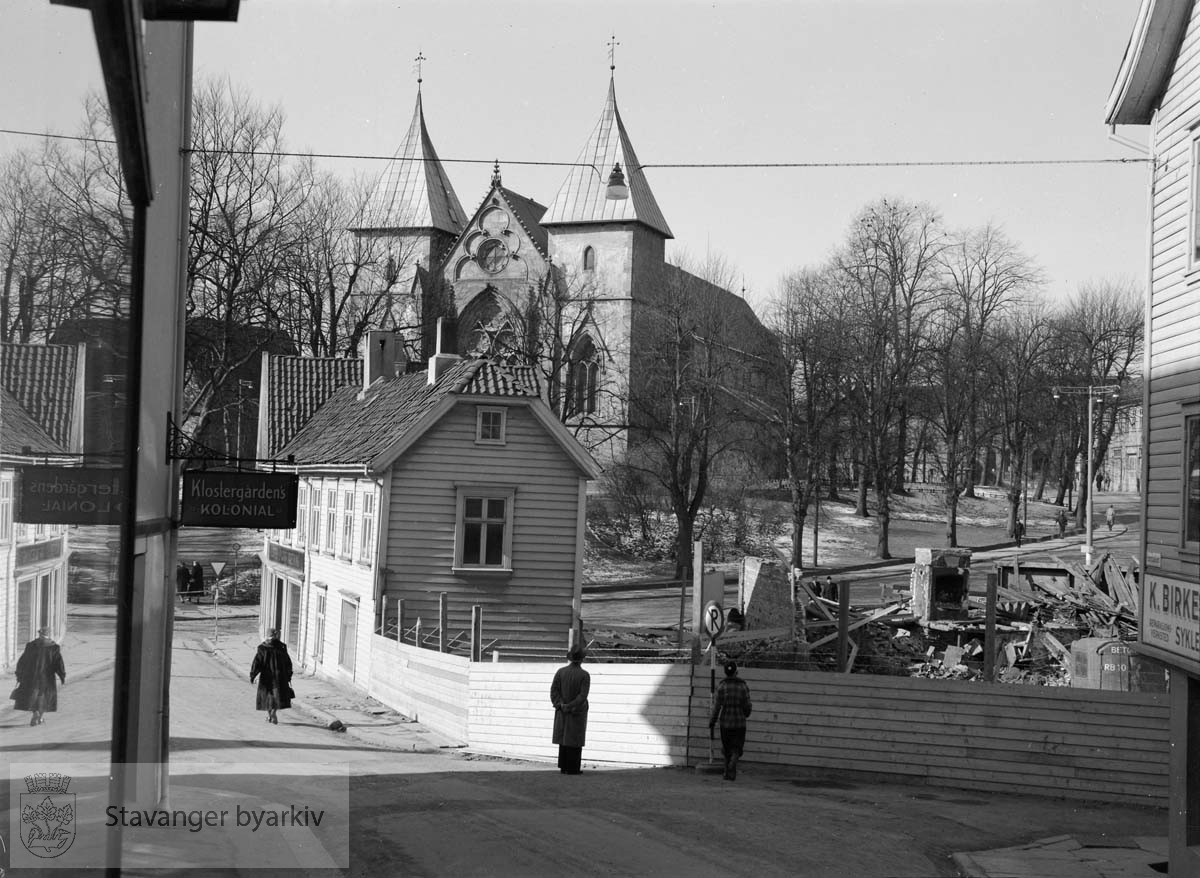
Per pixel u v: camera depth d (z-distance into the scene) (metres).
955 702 20.12
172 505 15.96
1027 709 19.80
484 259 99.56
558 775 19.88
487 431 33.25
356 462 34.00
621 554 70.56
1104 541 82.88
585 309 86.44
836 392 70.25
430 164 108.12
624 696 22.25
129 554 10.01
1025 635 36.06
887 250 72.12
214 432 72.12
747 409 70.19
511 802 15.91
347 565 35.78
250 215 65.25
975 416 81.88
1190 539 16.16
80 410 8.00
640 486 72.75
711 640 22.56
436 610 32.84
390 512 32.62
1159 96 17.61
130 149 8.75
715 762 21.22
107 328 8.71
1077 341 88.81
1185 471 16.38
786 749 20.80
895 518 89.75
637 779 19.55
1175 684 16.31
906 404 76.19
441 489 33.00
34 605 6.99
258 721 26.19
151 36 12.01
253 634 49.22
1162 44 16.97
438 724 26.84
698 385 67.56
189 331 64.50
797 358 70.38
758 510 75.88
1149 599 17.41
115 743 9.55
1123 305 90.44
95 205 8.03
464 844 12.87
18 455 6.65
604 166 100.19
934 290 73.38
